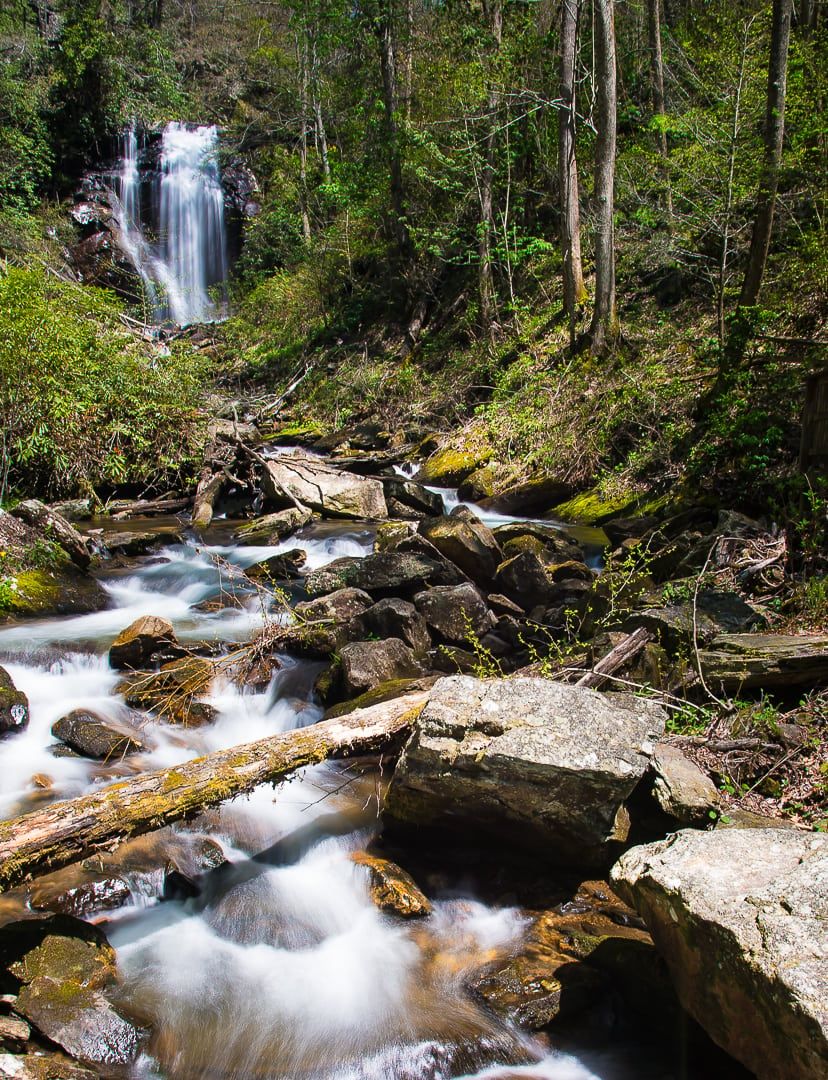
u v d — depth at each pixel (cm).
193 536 1134
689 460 1074
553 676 561
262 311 2575
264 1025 346
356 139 2384
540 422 1413
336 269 2386
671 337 1434
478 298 1953
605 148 1404
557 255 1909
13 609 795
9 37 3189
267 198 3109
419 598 752
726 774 449
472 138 1823
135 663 690
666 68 1773
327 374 2117
